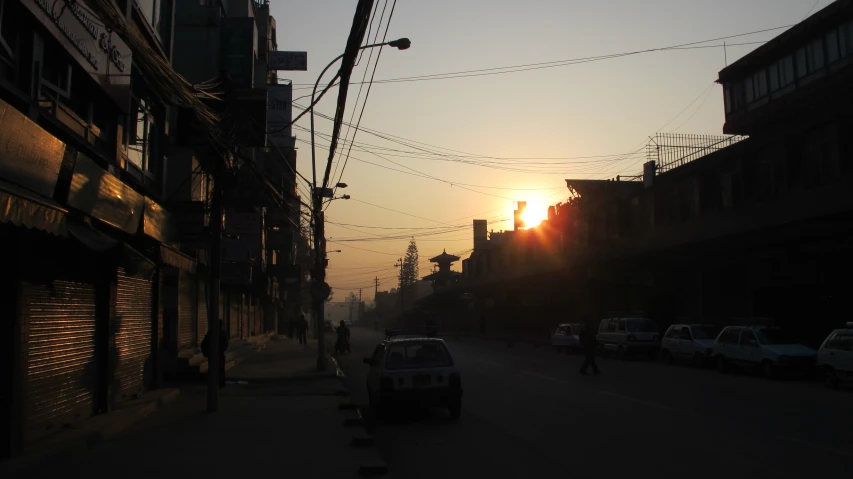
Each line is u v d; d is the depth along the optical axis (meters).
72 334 9.88
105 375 11.10
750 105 30.45
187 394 15.88
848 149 21.12
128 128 13.67
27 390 8.26
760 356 19.59
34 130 7.73
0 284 7.84
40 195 7.91
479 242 71.69
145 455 8.45
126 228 11.52
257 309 43.66
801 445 9.27
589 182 42.88
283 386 18.25
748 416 12.03
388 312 125.75
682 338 24.81
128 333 12.70
